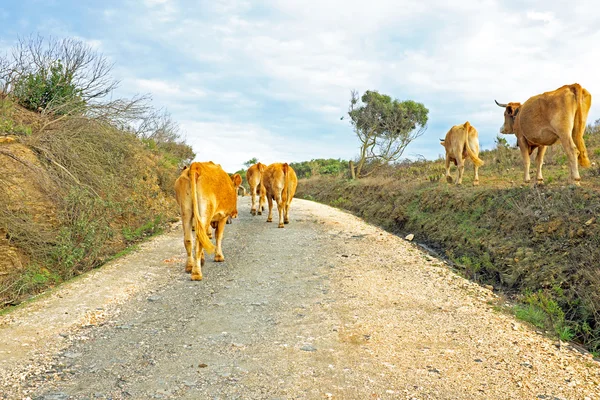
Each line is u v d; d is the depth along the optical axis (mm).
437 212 13766
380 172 28438
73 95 13016
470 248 10570
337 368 4930
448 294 7664
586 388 4609
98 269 8742
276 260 9734
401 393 4414
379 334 5883
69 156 11195
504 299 7734
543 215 9477
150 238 11578
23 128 11188
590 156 14492
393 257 10180
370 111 32844
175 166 18172
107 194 11531
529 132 11078
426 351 5387
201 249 8352
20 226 8516
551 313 6695
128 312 6660
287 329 6055
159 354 5281
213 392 4414
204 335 5852
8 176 9273
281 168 13281
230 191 8906
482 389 4520
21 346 5391
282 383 4590
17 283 7672
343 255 10258
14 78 12312
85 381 4621
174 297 7332
